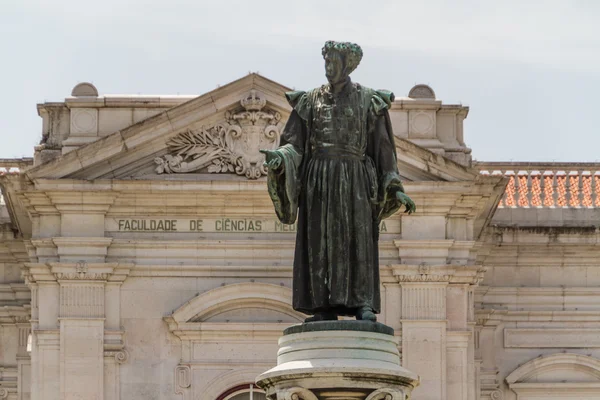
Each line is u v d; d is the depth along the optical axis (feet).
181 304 171.94
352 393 70.28
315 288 74.64
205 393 170.60
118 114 175.22
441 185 171.73
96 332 170.09
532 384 196.34
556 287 197.57
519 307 197.26
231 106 173.88
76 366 169.58
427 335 170.50
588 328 197.88
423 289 171.12
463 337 171.12
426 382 169.78
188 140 173.99
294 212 75.10
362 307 74.54
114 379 170.09
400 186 75.97
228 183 171.94
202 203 173.06
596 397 197.16
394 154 76.84
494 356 196.44
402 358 170.40
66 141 173.99
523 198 200.03
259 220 174.09
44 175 170.81
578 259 198.49
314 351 71.20
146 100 175.11
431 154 171.73
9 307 193.36
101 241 171.22
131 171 173.47
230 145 173.99
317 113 75.87
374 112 76.48
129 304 171.32
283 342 72.38
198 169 173.88
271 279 173.17
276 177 75.20
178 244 172.35
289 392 70.03
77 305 170.40
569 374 197.88
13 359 194.39
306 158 76.33
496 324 196.75
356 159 75.61
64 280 170.40
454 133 177.06
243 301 172.14
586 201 200.95
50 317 170.40
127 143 172.04
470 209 173.58
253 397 171.32
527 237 196.95
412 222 173.06
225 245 172.86
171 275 172.35
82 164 171.53
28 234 182.50
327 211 74.64
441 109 176.76
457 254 172.35
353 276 74.64
